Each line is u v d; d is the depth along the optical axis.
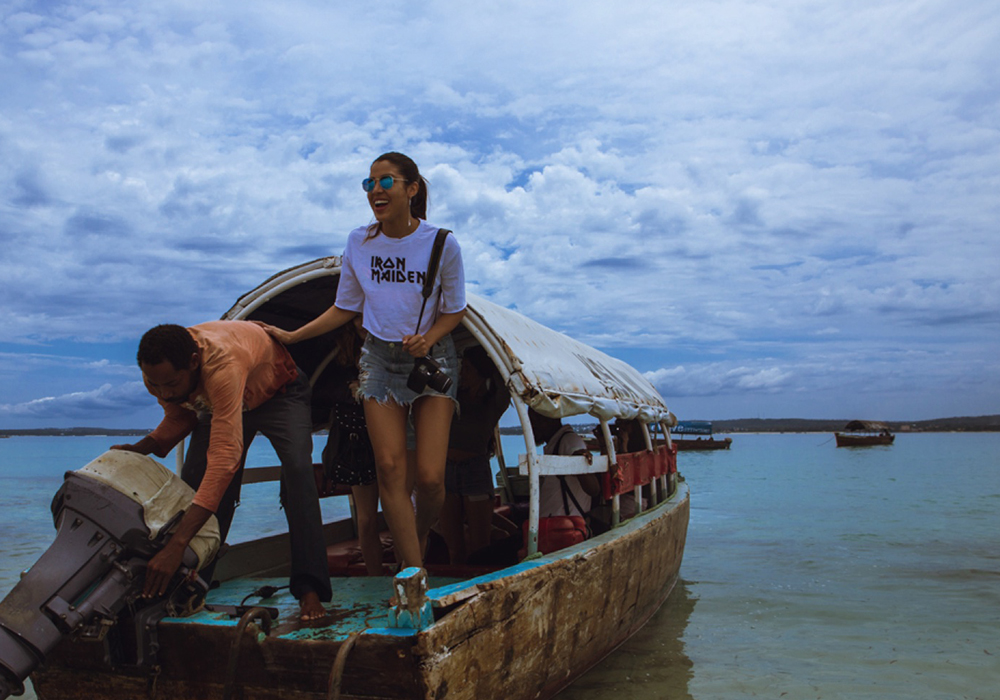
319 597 3.09
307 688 2.49
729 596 6.97
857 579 7.93
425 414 3.12
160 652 2.73
